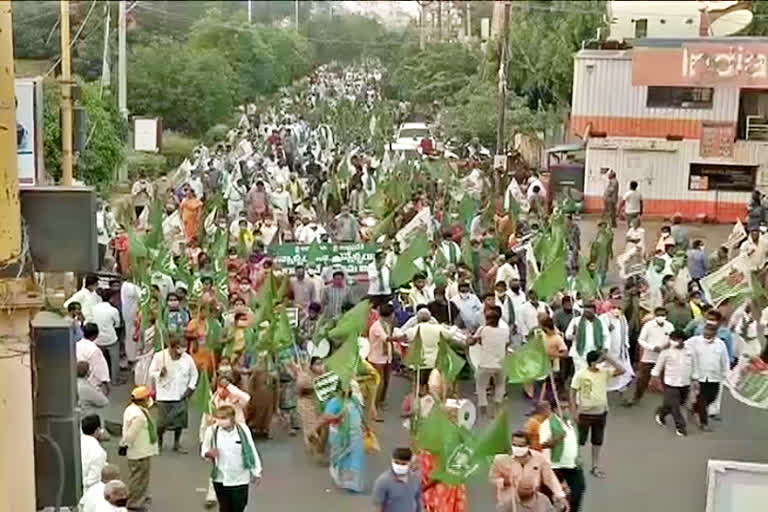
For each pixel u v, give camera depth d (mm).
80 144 17047
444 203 23984
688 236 23906
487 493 12703
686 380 14836
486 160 29734
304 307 17562
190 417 15398
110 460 13398
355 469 12742
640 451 14289
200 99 41938
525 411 15680
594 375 13078
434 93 38125
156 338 14578
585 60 28672
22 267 5645
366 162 29922
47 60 36938
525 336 15555
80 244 5910
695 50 27391
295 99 43625
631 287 17234
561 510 10094
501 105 28984
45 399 5902
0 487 5488
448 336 15094
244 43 49156
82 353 13359
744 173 27969
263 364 14484
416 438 10922
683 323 16016
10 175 5535
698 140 28094
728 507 9648
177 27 60438
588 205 28797
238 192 26250
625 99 28562
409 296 16938
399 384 17016
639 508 12359
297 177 30047
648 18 36312
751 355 15430
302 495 12664
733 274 16688
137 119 34406
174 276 17688
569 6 40438
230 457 10898
